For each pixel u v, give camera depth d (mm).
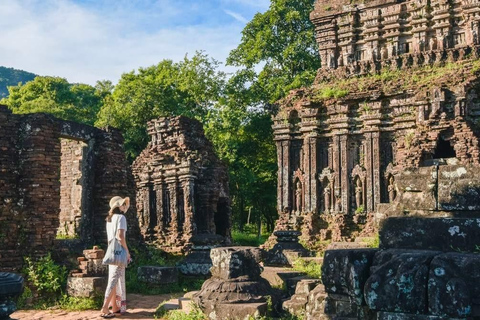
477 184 6555
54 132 15023
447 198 6746
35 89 52250
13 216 14156
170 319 10477
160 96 43000
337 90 27906
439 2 27531
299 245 19516
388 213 7215
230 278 10281
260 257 10734
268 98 41656
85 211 16906
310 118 28656
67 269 13945
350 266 6387
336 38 31000
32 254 13859
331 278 6656
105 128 17500
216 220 27688
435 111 23781
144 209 26344
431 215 6863
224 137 39719
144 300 13602
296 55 40500
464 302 5379
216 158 27812
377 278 5988
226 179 27406
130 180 20516
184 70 43781
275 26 42094
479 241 6172
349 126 27688
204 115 43969
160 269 15492
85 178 17094
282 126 29172
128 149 42344
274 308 10297
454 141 23391
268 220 46750
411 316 5719
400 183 7227
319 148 28594
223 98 41156
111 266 11203
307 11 41688
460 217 6574
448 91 23781
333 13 30938
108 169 17172
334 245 20375
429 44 27969
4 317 5938
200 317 9984
